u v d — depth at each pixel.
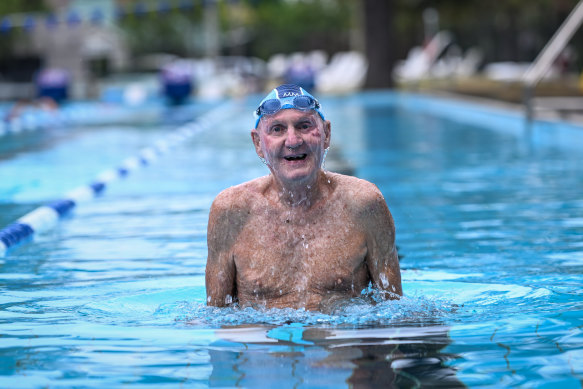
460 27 43.91
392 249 3.04
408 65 36.47
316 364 2.39
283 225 3.01
